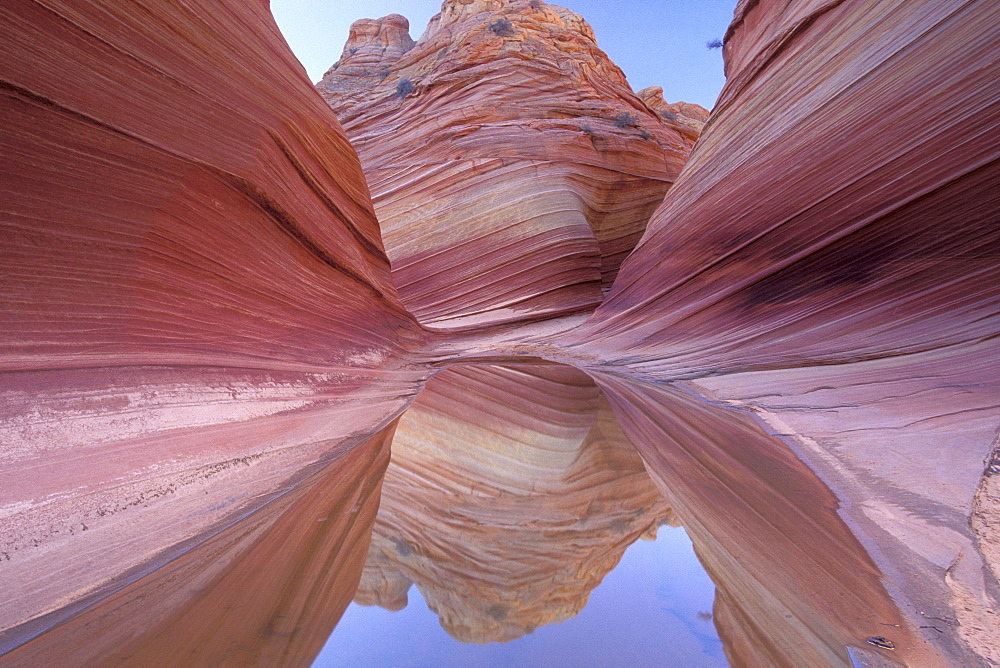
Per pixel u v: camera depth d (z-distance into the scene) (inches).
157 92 200.4
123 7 185.9
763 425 238.8
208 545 111.9
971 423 179.3
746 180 443.5
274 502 143.0
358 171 476.7
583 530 126.0
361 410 271.9
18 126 143.7
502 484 170.6
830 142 358.3
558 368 498.3
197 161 215.5
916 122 304.3
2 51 139.7
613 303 654.5
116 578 95.3
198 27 237.5
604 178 920.3
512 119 926.4
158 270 190.2
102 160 169.5
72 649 70.8
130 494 126.1
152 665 66.6
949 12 296.4
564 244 796.0
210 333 211.2
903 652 69.6
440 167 816.3
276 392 226.2
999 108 267.3
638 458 195.9
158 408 162.1
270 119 293.9
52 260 151.8
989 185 267.4
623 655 71.2
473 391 365.4
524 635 77.4
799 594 88.0
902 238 305.1
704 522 124.8
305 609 84.4
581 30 1145.4
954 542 105.9
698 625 79.7
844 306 330.6
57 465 122.6
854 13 372.2
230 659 68.6
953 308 276.5
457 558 109.3
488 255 778.8
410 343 535.2
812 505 134.6
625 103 1129.4
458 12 1221.7
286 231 299.4
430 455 208.8
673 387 364.8
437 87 970.1
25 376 133.9
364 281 443.8
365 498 151.3
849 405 233.8
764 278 396.5
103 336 162.4
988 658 68.5
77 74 163.2
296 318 293.0
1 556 94.9
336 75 1385.3
